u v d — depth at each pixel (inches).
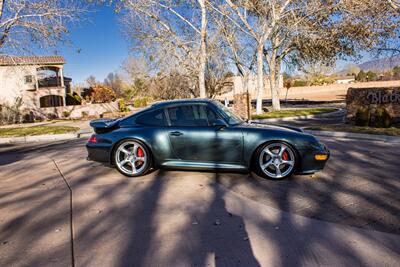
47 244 110.3
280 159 182.2
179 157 191.8
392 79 2490.2
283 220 127.1
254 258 99.0
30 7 562.3
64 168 229.3
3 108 920.9
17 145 410.3
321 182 176.9
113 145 197.5
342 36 735.7
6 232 120.4
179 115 196.1
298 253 101.5
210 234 116.3
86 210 142.3
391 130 369.7
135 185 179.6
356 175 189.2
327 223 123.4
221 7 688.4
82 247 107.9
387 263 94.7
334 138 355.3
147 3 691.4
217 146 185.3
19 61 643.5
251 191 164.2
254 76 847.7
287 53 886.4
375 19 651.5
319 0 634.2
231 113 209.3
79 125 719.7
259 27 714.8
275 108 903.1
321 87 2588.6
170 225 124.7
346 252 101.3
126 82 1782.7
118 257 101.0
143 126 198.5
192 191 166.1
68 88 1427.2
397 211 133.0
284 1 668.1
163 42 757.3
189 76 825.5
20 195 165.6
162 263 97.2
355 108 504.4
